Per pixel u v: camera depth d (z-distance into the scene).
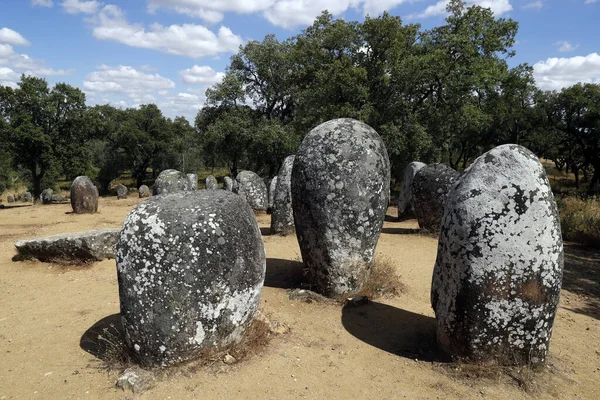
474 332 3.38
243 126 24.61
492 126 27.47
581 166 31.88
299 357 3.70
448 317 3.53
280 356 3.66
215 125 24.77
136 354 3.30
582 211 9.86
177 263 3.12
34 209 15.92
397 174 21.11
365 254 4.96
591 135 25.12
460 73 17.73
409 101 19.08
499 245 3.25
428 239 8.84
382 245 8.27
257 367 3.44
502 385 3.27
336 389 3.25
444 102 18.75
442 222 3.65
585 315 4.96
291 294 5.13
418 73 16.58
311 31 21.48
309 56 20.86
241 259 3.36
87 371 3.42
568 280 6.36
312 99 18.81
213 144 26.66
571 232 9.05
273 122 25.05
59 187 35.25
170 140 38.19
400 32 17.12
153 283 3.12
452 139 26.39
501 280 3.26
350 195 4.70
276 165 25.69
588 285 6.12
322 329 4.32
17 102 23.98
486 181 3.35
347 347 3.95
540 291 3.26
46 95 24.75
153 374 3.22
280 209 9.20
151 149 36.28
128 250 3.18
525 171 3.28
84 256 6.86
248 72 27.02
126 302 3.21
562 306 5.27
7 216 13.73
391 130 16.59
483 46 19.25
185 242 3.15
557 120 26.59
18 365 3.57
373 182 4.78
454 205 3.49
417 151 17.78
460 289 3.40
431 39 19.52
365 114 16.52
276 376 3.35
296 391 3.19
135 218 3.25
